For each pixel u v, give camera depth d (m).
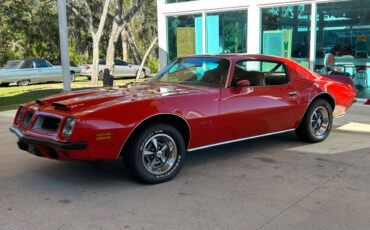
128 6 41.41
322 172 4.55
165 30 13.40
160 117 4.14
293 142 6.08
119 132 3.79
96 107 3.85
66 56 8.30
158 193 3.91
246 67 5.08
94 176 4.48
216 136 4.64
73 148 3.64
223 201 3.67
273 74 5.41
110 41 18.64
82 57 34.56
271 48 11.08
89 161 3.96
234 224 3.17
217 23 12.15
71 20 33.41
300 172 4.55
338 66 10.09
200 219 3.27
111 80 16.28
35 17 30.02
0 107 10.79
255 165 4.87
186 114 4.26
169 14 13.19
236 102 4.74
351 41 9.84
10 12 28.77
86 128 3.67
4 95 13.95
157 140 4.17
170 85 5.02
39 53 31.12
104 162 5.05
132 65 23.59
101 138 3.74
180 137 4.26
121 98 4.14
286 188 4.02
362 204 3.58
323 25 10.08
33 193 3.93
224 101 4.63
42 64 19.53
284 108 5.29
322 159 5.10
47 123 3.99
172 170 4.25
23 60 18.91
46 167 4.85
